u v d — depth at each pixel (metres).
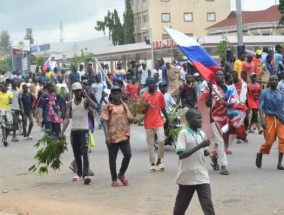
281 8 51.28
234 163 14.06
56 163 12.81
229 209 9.45
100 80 22.75
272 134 12.99
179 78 26.22
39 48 88.25
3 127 19.41
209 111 12.84
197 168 7.80
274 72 21.89
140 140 19.38
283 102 12.93
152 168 13.32
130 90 24.66
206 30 88.19
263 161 14.27
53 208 10.01
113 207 9.91
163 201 10.23
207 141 7.74
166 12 95.62
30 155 16.95
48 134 13.74
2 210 9.98
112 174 11.81
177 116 16.19
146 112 13.34
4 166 14.94
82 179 12.75
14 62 51.34
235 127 12.85
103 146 18.14
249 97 19.64
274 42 58.88
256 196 10.33
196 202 10.01
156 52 62.09
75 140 12.48
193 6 96.75
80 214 9.49
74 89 12.30
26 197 11.05
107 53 68.69
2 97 19.53
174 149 16.81
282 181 11.63
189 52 13.30
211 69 13.17
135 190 11.30
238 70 21.92
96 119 23.12
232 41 56.62
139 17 98.50
